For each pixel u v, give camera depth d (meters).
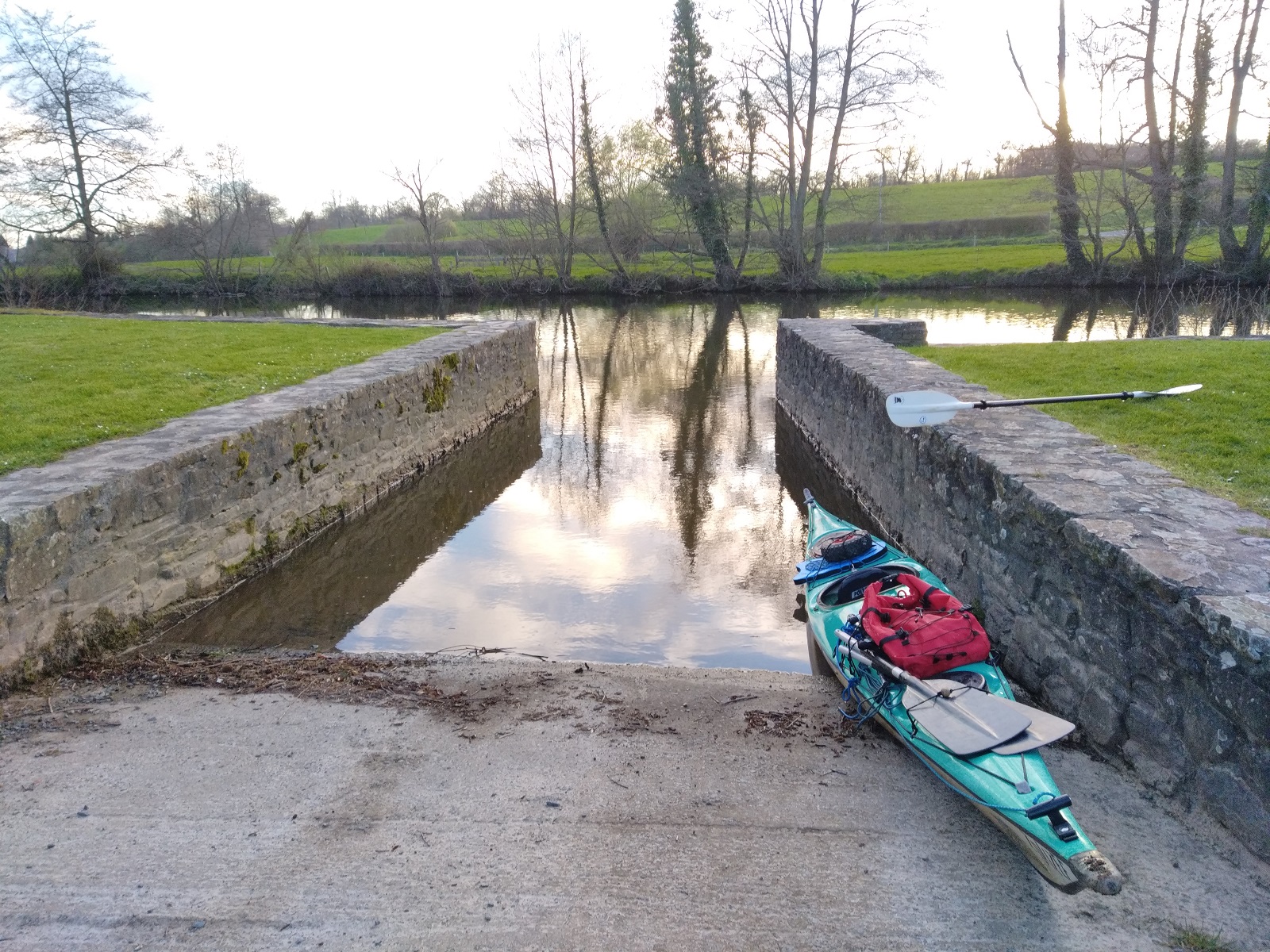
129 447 8.16
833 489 12.51
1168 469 6.80
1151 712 4.77
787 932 3.79
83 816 4.56
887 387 10.43
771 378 21.62
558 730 5.64
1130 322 24.88
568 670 6.71
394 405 12.58
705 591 9.00
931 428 8.31
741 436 16.03
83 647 6.72
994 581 6.86
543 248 44.38
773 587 9.09
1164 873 4.10
